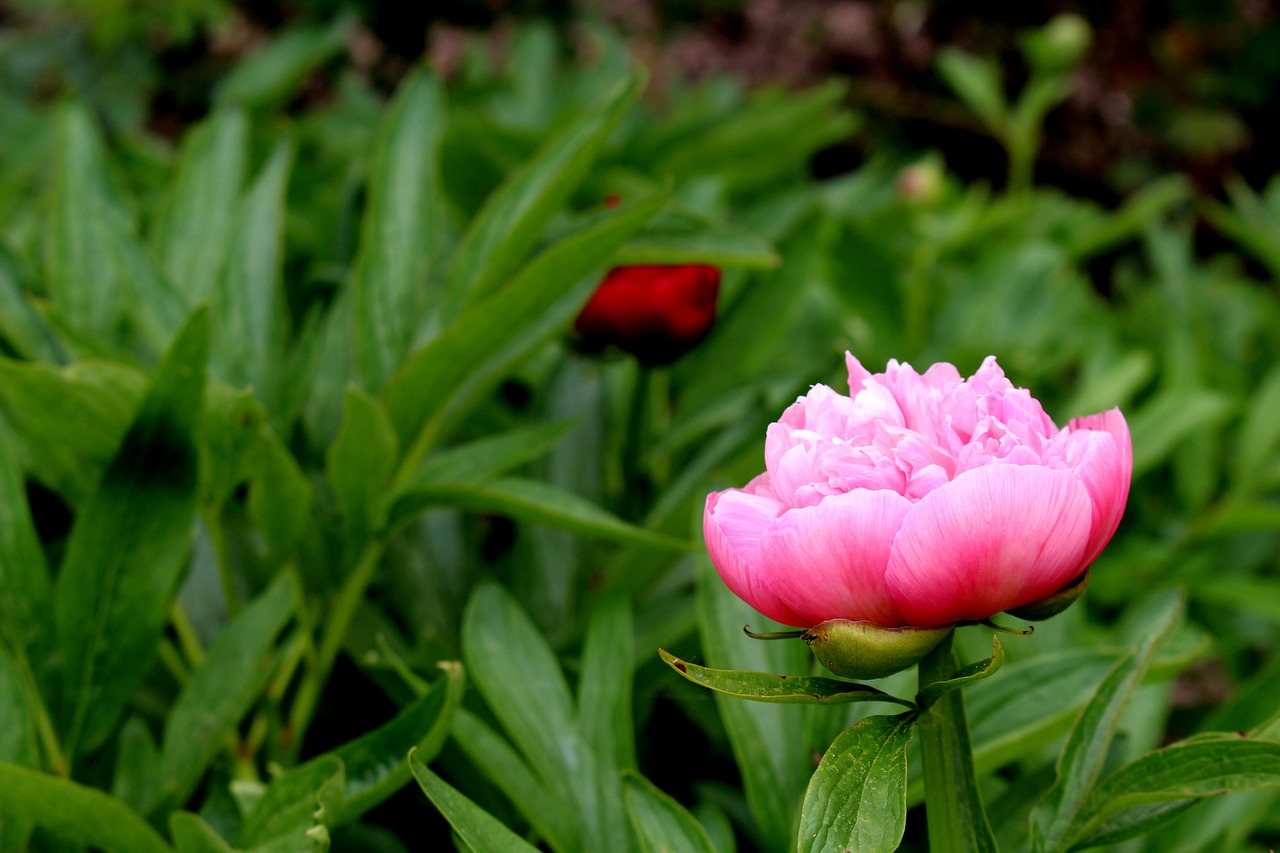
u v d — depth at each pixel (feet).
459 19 11.50
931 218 10.12
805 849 3.47
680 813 3.76
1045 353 7.52
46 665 4.06
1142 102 21.71
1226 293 8.99
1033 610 3.54
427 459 5.09
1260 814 4.25
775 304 5.96
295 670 4.50
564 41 12.08
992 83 10.80
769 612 3.54
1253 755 3.61
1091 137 21.42
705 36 17.03
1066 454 3.52
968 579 3.46
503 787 3.96
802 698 3.53
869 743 3.51
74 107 4.98
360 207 5.84
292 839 3.81
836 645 3.49
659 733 4.53
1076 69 20.49
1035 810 3.76
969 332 7.51
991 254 8.20
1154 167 21.33
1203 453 7.02
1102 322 8.27
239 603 4.33
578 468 5.05
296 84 9.73
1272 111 22.02
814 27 19.08
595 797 3.97
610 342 4.77
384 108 9.55
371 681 4.59
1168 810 3.73
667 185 4.04
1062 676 4.03
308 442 4.55
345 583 4.28
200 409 3.98
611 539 4.13
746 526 3.55
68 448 4.15
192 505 4.04
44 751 4.06
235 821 4.04
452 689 3.83
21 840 3.90
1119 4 21.36
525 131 6.83
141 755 4.10
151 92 11.56
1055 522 3.45
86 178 4.90
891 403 3.57
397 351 4.35
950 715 3.63
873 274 7.15
